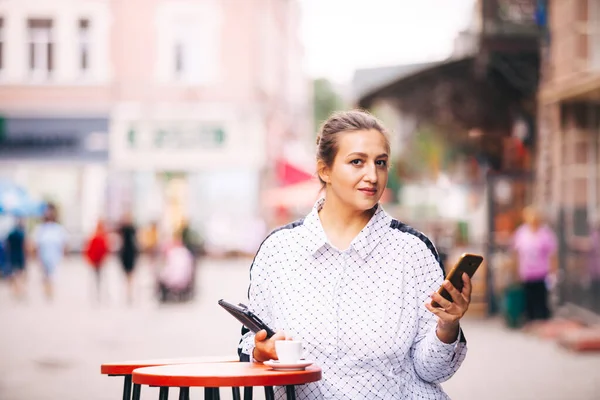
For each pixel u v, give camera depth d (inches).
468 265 156.0
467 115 757.9
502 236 734.5
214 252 1593.3
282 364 155.3
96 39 1617.9
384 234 171.2
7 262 975.6
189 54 1636.3
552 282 716.0
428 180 836.0
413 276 170.9
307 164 1290.6
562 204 687.1
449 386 433.1
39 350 574.9
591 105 679.7
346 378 167.2
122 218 917.8
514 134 758.5
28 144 1606.8
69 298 960.9
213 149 1627.7
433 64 711.7
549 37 697.6
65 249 1582.2
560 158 690.8
